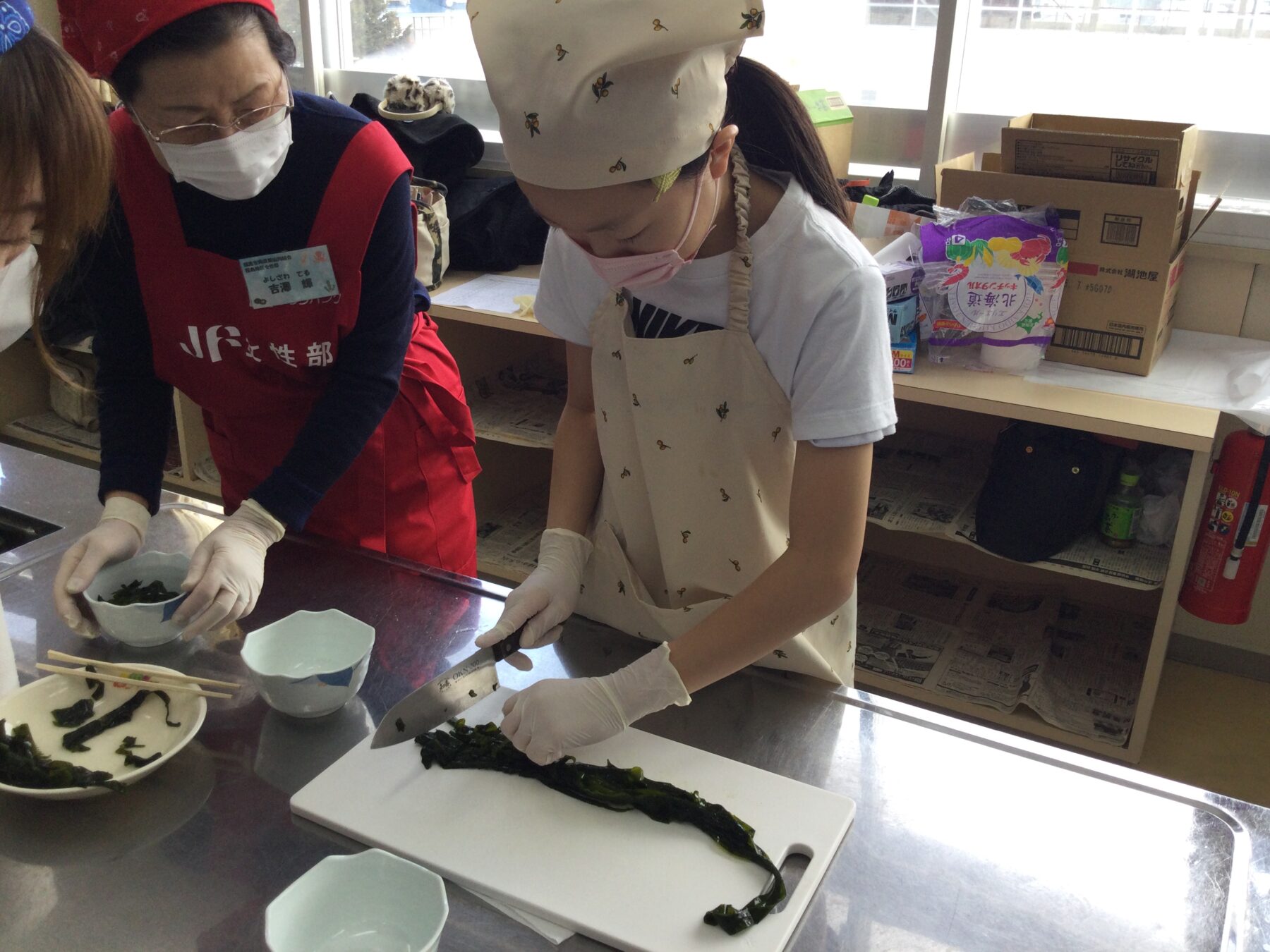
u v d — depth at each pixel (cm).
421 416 157
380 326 132
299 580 124
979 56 245
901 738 96
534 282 269
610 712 93
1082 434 208
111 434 133
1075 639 240
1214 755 213
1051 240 197
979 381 204
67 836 85
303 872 82
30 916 78
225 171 112
